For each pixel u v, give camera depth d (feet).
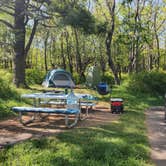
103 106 53.78
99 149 25.95
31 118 39.52
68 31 134.62
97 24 58.70
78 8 57.67
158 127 37.40
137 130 34.35
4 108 42.22
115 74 95.81
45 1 59.72
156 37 151.43
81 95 43.04
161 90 73.36
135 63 119.44
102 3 109.70
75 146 26.61
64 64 144.05
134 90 72.38
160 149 27.71
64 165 23.34
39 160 24.14
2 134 30.76
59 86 71.82
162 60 185.57
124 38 111.45
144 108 55.83
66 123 34.09
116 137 30.25
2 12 65.72
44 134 30.58
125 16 109.29
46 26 65.05
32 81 97.25
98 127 34.63
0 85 51.83
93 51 137.80
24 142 27.45
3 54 82.28
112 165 23.25
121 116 43.70
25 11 60.59
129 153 25.75
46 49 158.51
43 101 50.88
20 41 69.31
